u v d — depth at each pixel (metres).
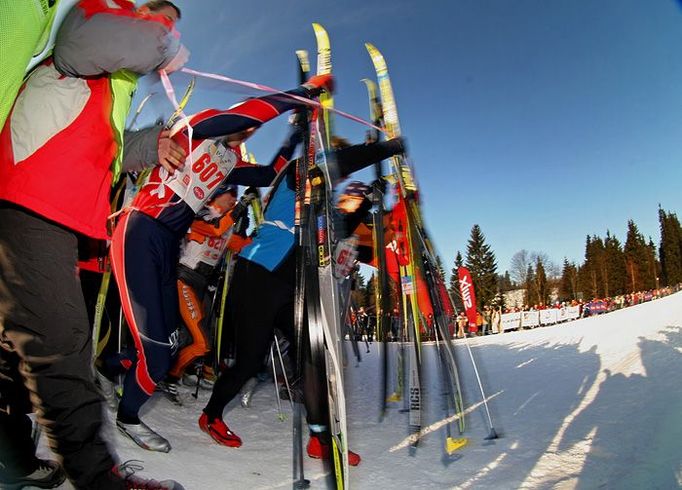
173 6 1.98
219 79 2.18
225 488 2.17
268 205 3.11
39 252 1.44
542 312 24.16
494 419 3.60
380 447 3.05
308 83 3.06
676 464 2.15
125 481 1.59
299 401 2.49
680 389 3.41
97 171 1.59
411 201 3.21
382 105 3.63
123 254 2.46
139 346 2.41
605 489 2.10
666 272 52.22
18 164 1.45
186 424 3.14
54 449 1.48
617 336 7.64
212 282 4.51
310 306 2.38
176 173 2.58
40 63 1.60
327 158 2.63
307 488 2.29
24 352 1.42
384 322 3.64
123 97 1.66
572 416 3.37
